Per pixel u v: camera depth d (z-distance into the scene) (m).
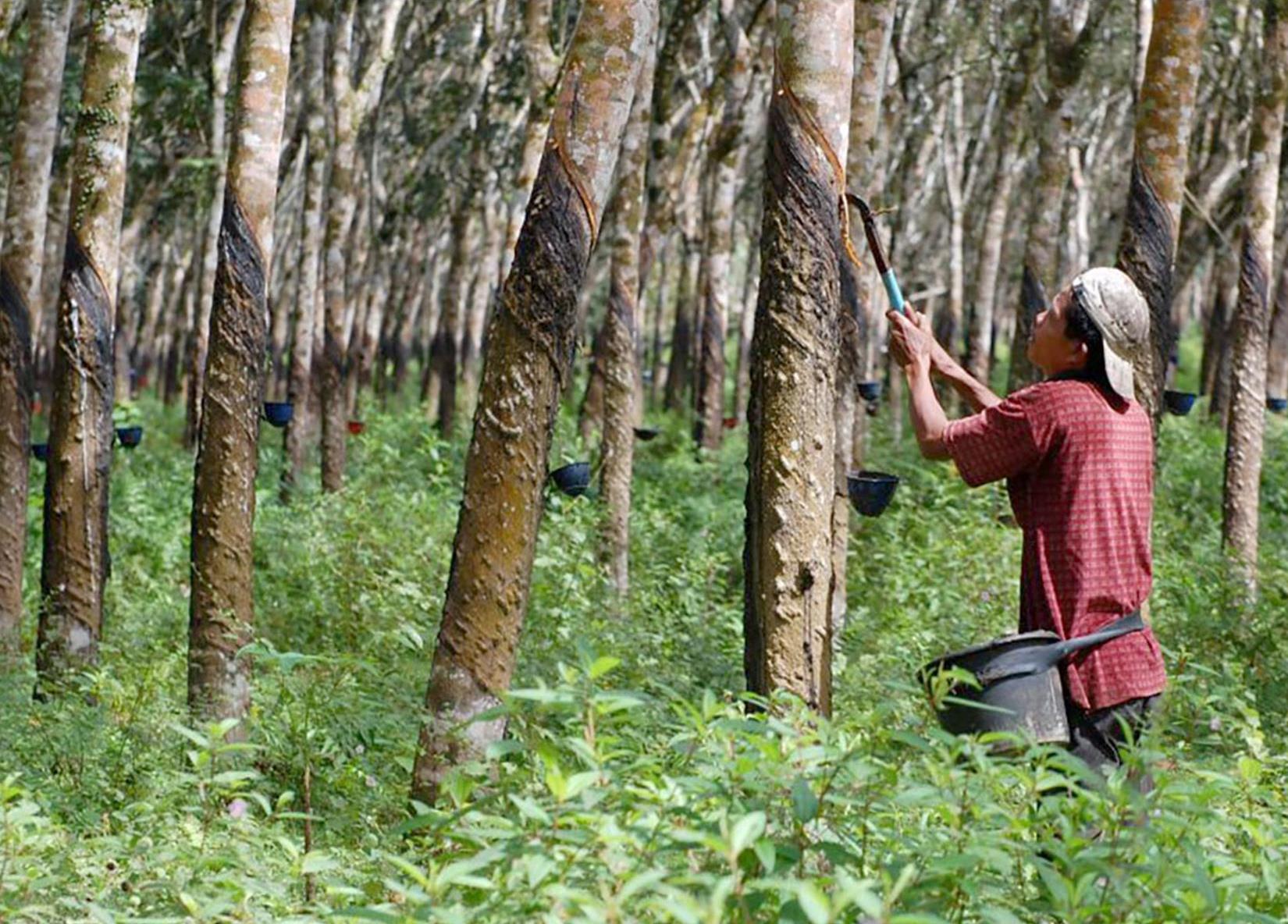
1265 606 12.34
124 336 39.16
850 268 14.02
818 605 6.70
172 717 9.22
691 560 15.25
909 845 4.66
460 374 48.06
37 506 18.52
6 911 5.55
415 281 51.88
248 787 8.12
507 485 7.16
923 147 34.25
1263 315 15.43
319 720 8.27
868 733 5.75
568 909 4.13
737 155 25.00
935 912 4.39
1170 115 10.89
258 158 9.70
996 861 4.31
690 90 28.97
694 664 11.61
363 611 12.95
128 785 8.25
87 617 10.88
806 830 4.71
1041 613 5.54
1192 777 6.46
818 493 6.73
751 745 4.87
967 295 44.06
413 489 21.61
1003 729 5.30
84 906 5.70
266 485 24.97
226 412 9.55
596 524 15.02
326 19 25.08
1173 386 38.94
